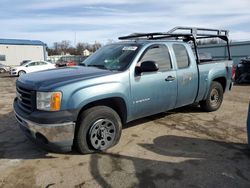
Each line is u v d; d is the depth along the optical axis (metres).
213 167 4.06
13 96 11.18
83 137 4.30
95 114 4.34
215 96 7.11
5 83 18.22
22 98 4.40
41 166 4.14
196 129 5.77
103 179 3.74
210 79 6.56
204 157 4.41
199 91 6.32
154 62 4.72
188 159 4.33
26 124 4.16
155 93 5.20
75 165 4.14
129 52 5.12
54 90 3.96
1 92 12.72
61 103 3.99
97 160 4.30
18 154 4.57
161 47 5.48
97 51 5.92
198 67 6.20
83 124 4.27
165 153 4.56
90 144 4.39
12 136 5.46
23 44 42.09
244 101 8.81
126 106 4.77
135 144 4.93
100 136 4.48
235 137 5.30
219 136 5.36
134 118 5.09
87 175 3.85
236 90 11.60
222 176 3.79
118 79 4.59
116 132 4.66
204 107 6.99
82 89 4.15
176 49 5.79
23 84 4.37
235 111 7.30
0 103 9.27
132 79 4.79
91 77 4.36
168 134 5.46
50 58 50.88
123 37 6.39
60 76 4.41
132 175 3.84
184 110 7.27
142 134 5.45
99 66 5.16
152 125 6.01
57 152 4.48
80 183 3.65
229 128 5.85
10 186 3.60
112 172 3.93
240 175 3.83
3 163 4.25
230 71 7.40
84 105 4.17
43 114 3.95
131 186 3.56
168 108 5.68
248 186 3.55
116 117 4.63
